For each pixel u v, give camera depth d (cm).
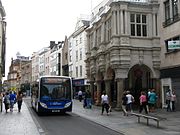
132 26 2697
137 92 3084
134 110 2530
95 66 3347
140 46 2664
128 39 2620
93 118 1944
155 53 2677
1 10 4369
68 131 1332
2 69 5041
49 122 1730
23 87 9625
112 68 2675
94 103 3438
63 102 2195
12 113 2378
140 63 2658
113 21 2667
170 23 2478
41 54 8819
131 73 3100
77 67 5319
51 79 2211
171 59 2480
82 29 5038
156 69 2686
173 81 2431
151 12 2727
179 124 1518
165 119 1655
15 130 1345
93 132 1304
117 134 1243
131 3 2669
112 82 3117
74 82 5384
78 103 3862
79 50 5212
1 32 4584
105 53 2944
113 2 2656
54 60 7244
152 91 2355
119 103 2566
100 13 3309
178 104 2345
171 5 2478
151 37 2705
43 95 2175
